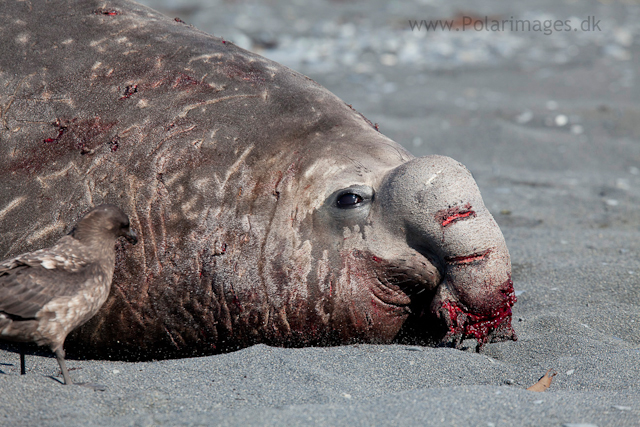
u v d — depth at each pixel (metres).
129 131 13.64
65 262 10.51
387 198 12.77
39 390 10.09
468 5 73.44
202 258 12.94
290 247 12.88
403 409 9.61
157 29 15.42
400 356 12.28
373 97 39.59
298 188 13.15
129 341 13.41
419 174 12.60
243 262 12.88
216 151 13.42
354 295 12.90
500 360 12.64
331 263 12.86
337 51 51.69
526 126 34.44
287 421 9.22
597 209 23.92
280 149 13.50
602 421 9.30
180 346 13.46
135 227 13.06
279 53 49.94
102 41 14.95
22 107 14.16
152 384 10.96
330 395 10.52
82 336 13.33
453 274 12.52
